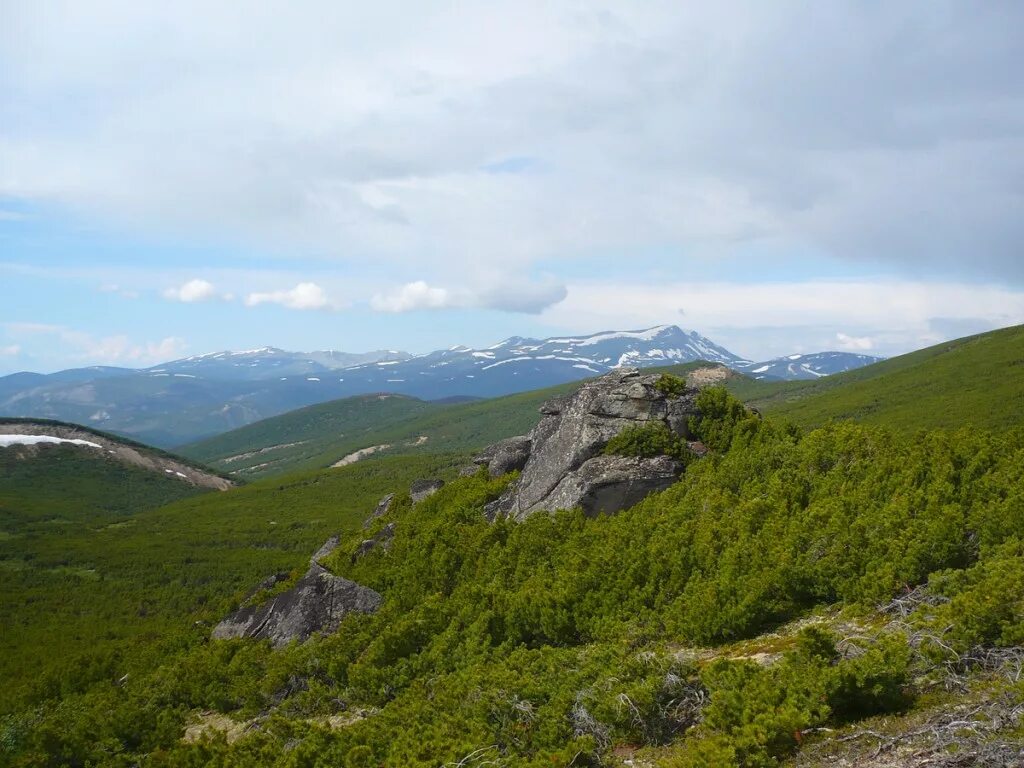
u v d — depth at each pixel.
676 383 31.66
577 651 15.58
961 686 9.75
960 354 162.62
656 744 10.80
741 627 14.41
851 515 18.42
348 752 12.31
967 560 14.48
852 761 8.53
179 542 93.62
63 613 57.50
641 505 25.09
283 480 164.62
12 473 159.88
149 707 19.22
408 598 24.09
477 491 33.12
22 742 17.50
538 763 10.15
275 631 24.03
